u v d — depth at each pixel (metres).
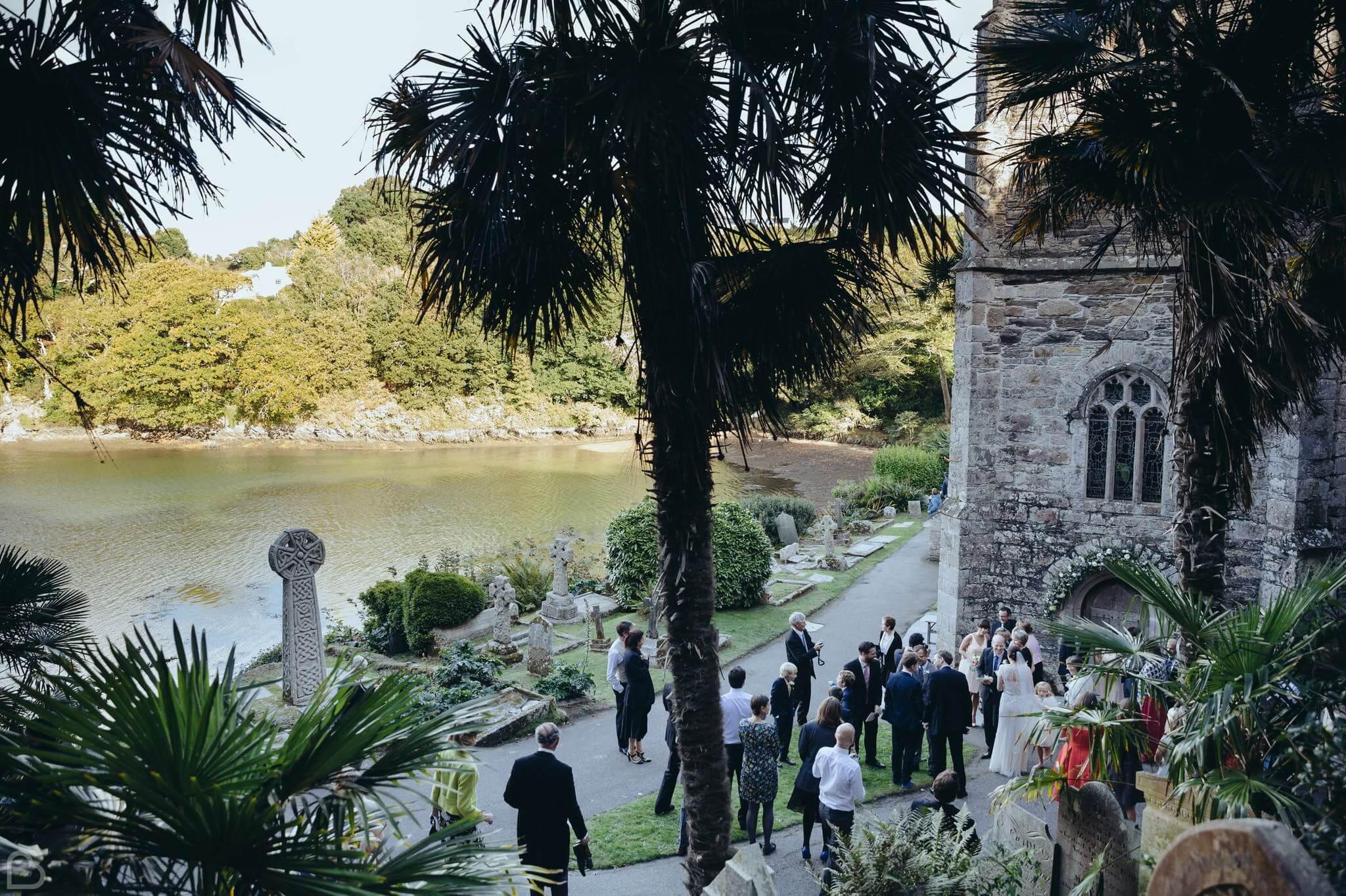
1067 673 12.44
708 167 4.92
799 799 7.90
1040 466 13.59
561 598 17.59
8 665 4.43
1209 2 6.20
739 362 5.37
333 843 3.04
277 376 55.78
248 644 18.67
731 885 4.98
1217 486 6.70
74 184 3.31
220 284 55.41
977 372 13.69
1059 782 5.97
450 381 61.19
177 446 53.69
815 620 17.72
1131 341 12.91
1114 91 6.58
